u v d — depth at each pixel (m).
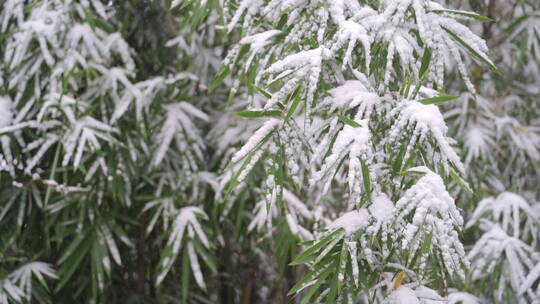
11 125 2.36
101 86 2.45
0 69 2.45
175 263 2.97
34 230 2.56
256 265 3.27
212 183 2.59
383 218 1.47
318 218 2.45
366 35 1.49
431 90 1.62
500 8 3.28
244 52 1.69
